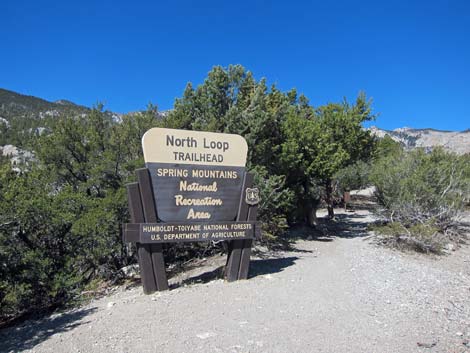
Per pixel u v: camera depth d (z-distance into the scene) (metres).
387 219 14.29
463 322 5.90
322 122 20.47
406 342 5.05
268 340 5.05
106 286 10.31
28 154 14.18
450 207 14.28
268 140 14.86
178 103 16.20
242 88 16.45
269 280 8.37
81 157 13.30
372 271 9.46
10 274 8.12
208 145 8.12
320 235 16.33
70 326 5.92
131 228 7.39
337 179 29.14
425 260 11.38
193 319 5.84
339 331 5.40
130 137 13.25
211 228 8.05
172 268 11.23
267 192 12.20
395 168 14.60
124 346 4.91
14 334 5.91
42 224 9.14
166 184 7.72
